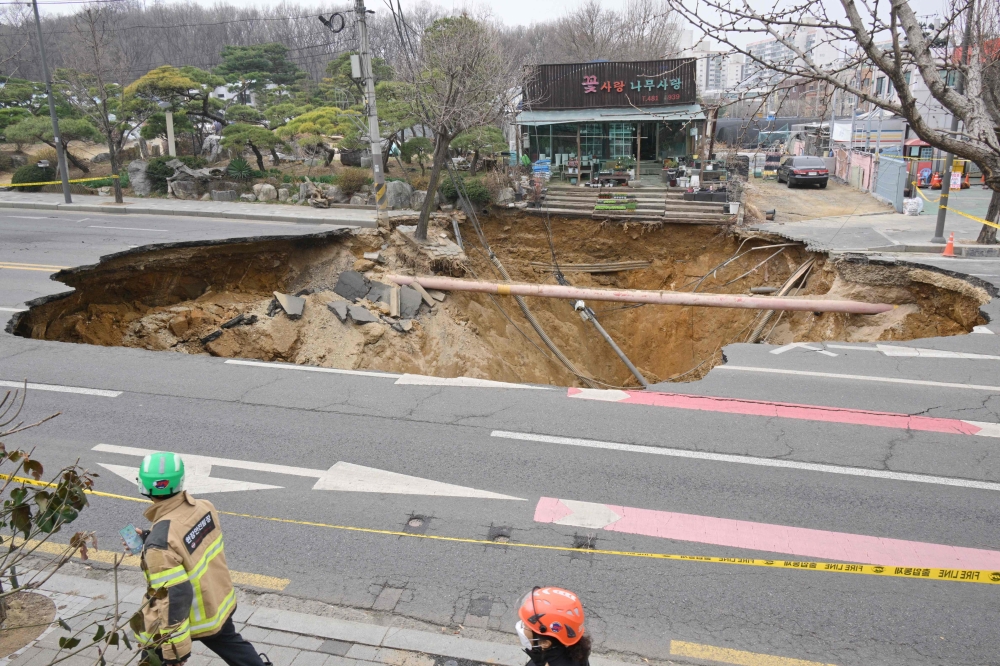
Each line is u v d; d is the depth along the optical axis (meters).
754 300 16.69
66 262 15.77
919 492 7.78
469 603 6.13
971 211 24.95
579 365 21.41
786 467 8.30
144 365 11.25
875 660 5.54
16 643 5.41
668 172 24.75
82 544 4.96
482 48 21.17
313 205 24.33
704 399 10.22
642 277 22.75
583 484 7.93
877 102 4.70
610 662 5.50
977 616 6.01
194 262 17.27
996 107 5.15
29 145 34.97
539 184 23.47
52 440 8.72
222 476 7.99
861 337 15.77
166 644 4.15
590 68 27.08
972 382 10.76
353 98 34.25
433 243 20.14
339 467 8.23
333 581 6.39
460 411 9.76
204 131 36.09
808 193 28.39
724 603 6.14
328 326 16.59
